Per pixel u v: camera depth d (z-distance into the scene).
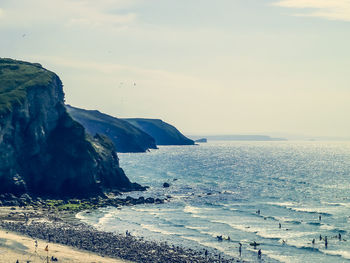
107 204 139.25
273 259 81.62
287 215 125.75
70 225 105.62
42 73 174.88
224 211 131.75
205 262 78.12
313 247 90.06
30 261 70.81
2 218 108.06
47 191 149.00
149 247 87.44
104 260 76.12
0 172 133.62
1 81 162.25
